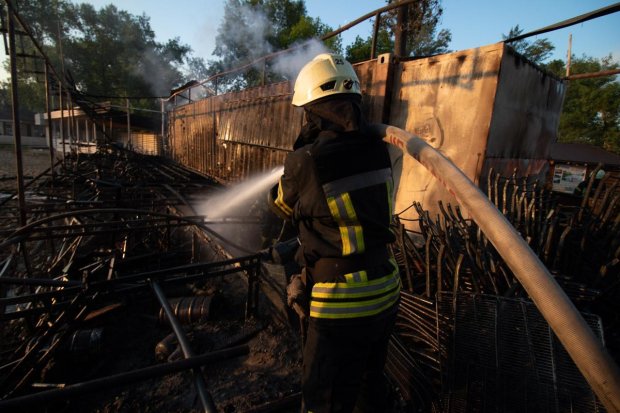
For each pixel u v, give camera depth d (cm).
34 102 4494
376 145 155
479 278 249
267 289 394
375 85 444
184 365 158
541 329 184
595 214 309
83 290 268
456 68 367
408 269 300
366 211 142
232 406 246
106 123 2222
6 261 443
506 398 185
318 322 143
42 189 789
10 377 255
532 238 283
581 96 3019
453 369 204
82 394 138
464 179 114
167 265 538
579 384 170
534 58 2856
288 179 149
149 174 958
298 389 265
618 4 239
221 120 1030
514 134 388
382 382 178
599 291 221
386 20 866
